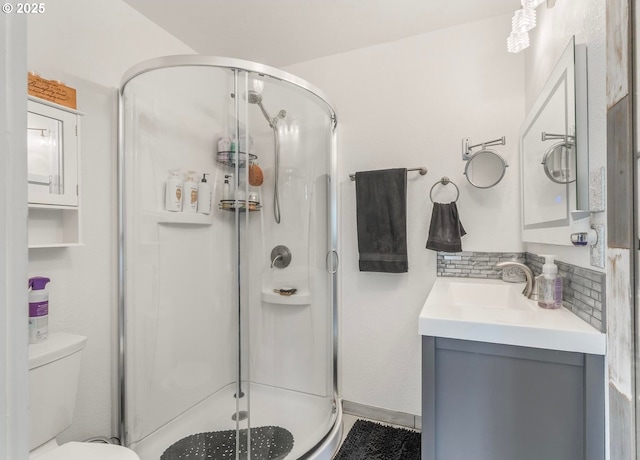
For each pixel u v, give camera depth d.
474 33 1.82
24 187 0.38
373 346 2.02
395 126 1.98
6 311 0.36
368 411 2.02
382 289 2.00
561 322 0.95
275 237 1.87
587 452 0.85
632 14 0.70
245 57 2.16
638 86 0.69
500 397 0.95
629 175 0.71
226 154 1.73
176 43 1.95
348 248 2.09
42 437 1.14
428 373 1.01
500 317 1.00
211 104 1.67
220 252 1.77
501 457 0.95
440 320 0.99
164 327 1.68
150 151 1.63
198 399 1.71
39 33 1.31
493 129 1.78
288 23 1.83
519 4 1.68
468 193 1.83
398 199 1.87
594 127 0.93
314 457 1.54
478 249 1.81
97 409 1.52
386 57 2.01
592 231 0.93
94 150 1.51
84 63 1.47
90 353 1.50
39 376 1.14
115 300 1.60
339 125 2.12
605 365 0.84
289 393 1.86
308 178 1.96
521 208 1.70
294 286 1.93
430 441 1.00
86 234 1.48
